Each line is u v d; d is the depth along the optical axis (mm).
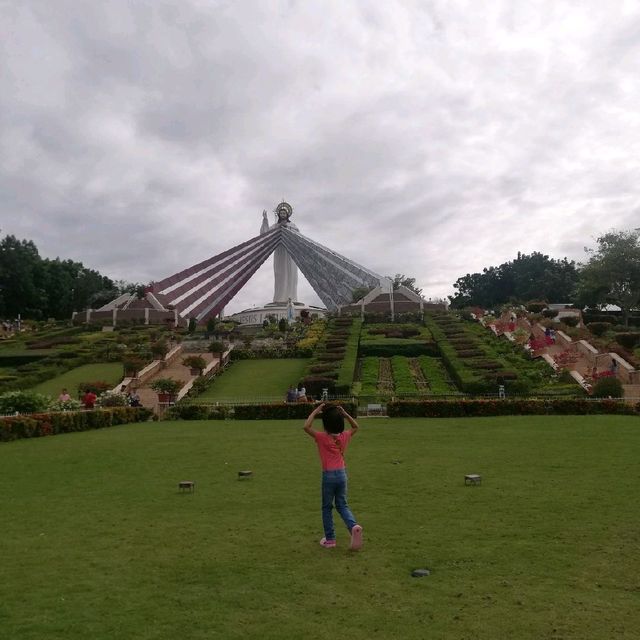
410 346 43812
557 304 91188
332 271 83625
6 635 5523
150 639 5430
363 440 17531
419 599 6141
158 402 30859
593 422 20188
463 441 16844
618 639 5281
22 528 9000
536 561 7082
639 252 60312
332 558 7371
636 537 7855
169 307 70625
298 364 41312
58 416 21578
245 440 18219
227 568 7105
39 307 80500
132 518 9469
